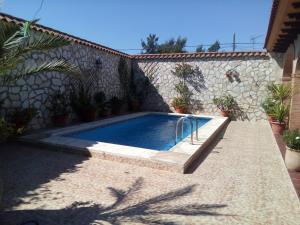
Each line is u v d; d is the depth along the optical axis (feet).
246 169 21.27
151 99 55.62
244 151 27.02
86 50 41.63
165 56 53.16
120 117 44.80
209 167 21.65
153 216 13.47
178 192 16.53
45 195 15.67
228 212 14.12
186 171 20.48
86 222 12.77
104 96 45.14
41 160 22.26
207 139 28.73
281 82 44.01
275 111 37.11
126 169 20.59
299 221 13.35
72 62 38.11
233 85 48.88
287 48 39.55
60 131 31.22
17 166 20.57
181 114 50.31
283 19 23.97
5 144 26.58
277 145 29.60
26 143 26.55
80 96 39.22
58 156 23.54
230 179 18.99
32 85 31.50
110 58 49.24
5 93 27.96
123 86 54.29
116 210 14.05
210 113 50.90
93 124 37.11
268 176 19.72
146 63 55.57
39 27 32.50
